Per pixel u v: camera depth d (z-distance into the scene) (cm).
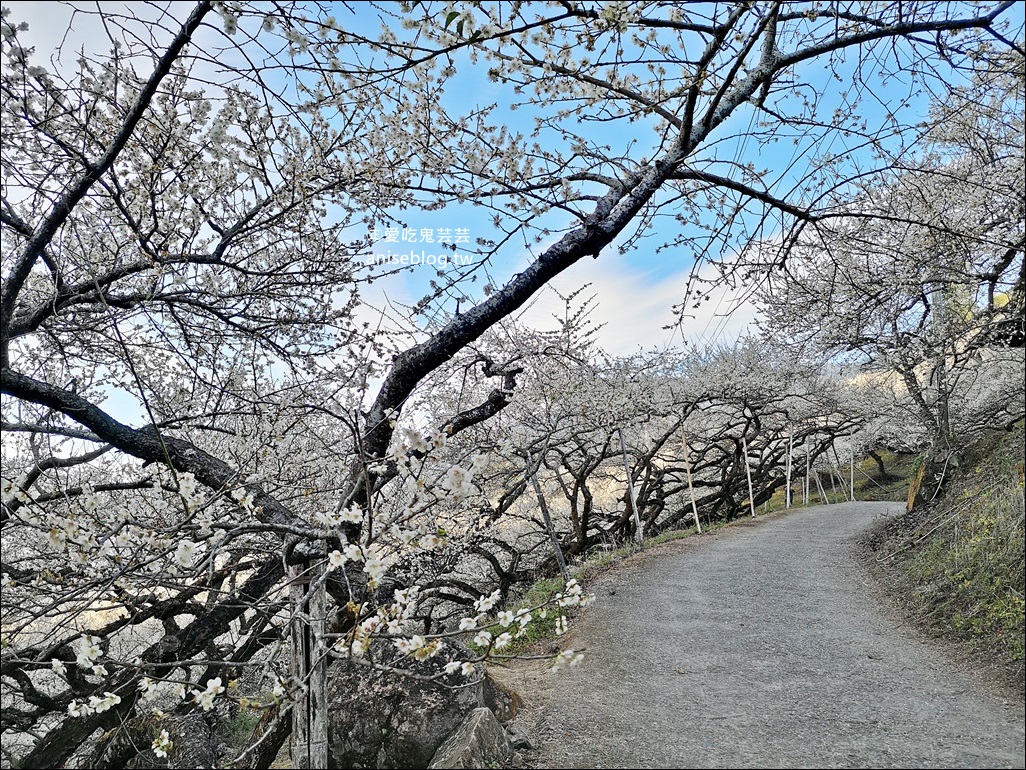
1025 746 378
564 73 501
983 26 475
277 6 347
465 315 537
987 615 550
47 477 549
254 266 578
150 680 381
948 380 947
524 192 563
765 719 450
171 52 365
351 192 550
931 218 712
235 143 462
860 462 2473
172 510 603
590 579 976
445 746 403
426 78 504
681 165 609
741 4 436
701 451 1773
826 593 793
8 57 370
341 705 446
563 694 522
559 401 1026
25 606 377
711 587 870
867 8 523
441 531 355
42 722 603
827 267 939
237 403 579
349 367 604
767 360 1644
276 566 541
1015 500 627
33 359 558
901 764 372
